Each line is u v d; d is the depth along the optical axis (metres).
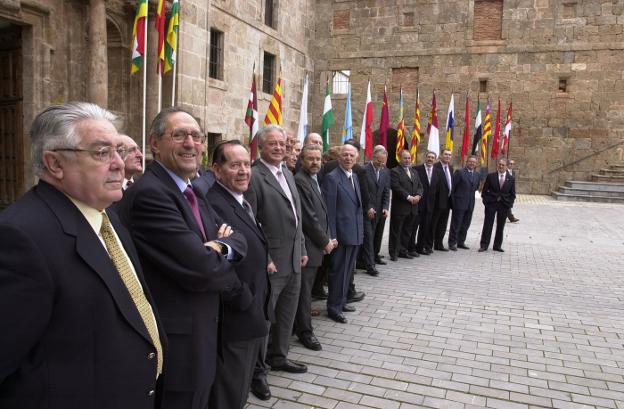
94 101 9.07
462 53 18.78
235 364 2.79
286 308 3.90
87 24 9.33
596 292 6.51
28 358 1.42
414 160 12.80
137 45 8.53
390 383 3.77
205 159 11.00
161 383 1.96
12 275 1.33
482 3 18.64
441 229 9.33
